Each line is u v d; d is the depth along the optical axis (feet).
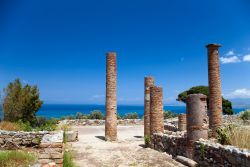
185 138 44.68
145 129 76.64
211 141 41.93
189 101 43.91
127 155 50.14
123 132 94.43
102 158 47.78
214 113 62.69
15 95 84.38
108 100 74.64
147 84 77.46
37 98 88.38
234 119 101.09
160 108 62.95
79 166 41.63
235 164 31.78
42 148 33.30
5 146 53.11
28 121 83.71
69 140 70.59
